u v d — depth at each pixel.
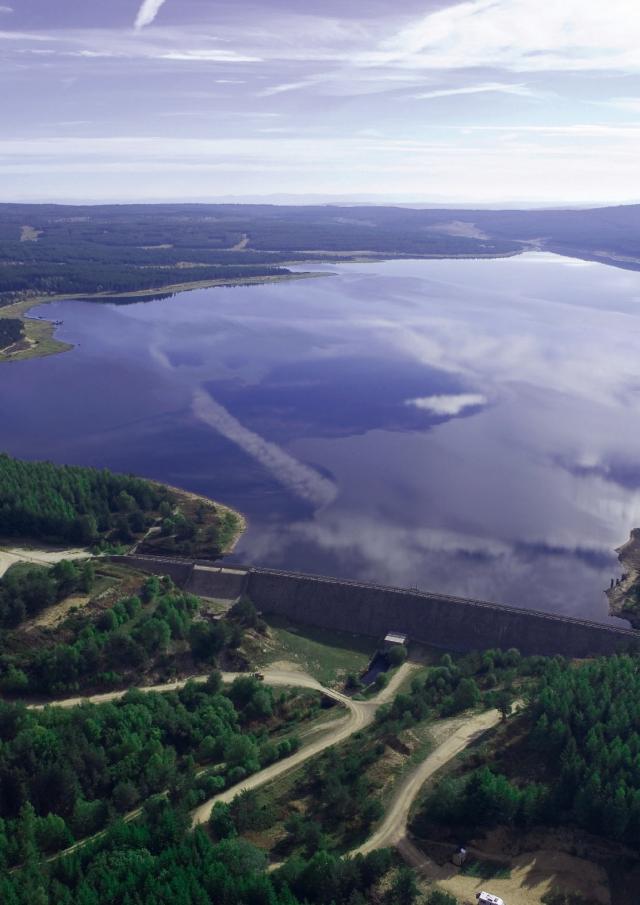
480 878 136.88
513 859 141.50
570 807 150.00
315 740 184.75
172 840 142.75
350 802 153.25
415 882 135.25
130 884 130.12
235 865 134.38
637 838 142.00
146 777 166.00
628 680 182.00
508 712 181.12
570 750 158.88
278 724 196.62
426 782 161.00
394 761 168.00
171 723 183.38
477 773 152.38
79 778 163.88
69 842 148.88
